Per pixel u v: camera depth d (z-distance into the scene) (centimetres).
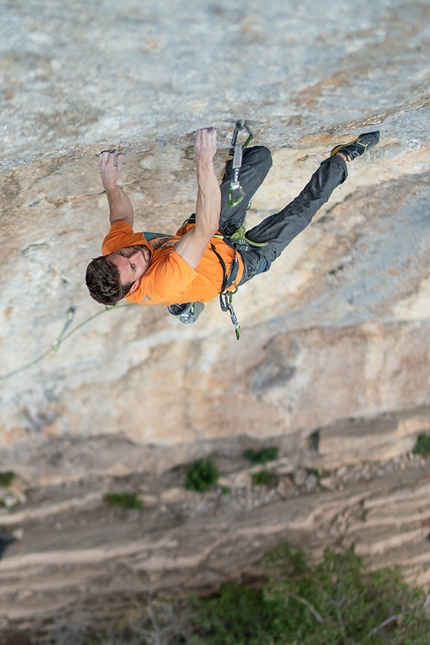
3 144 398
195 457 1386
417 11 298
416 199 684
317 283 938
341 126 467
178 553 1298
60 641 1231
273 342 1217
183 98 384
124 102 379
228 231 450
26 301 838
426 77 382
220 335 1148
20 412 1274
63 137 411
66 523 1347
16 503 1352
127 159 530
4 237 653
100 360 1148
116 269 380
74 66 333
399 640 1130
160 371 1219
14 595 1269
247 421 1341
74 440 1345
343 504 1344
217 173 563
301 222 461
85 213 630
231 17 297
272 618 1201
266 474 1380
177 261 390
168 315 1027
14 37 301
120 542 1309
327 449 1363
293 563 1248
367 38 324
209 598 1276
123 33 308
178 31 308
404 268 906
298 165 571
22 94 349
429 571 1279
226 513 1356
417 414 1380
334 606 1149
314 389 1299
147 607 1243
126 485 1376
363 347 1242
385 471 1375
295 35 317
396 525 1313
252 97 391
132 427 1308
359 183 646
